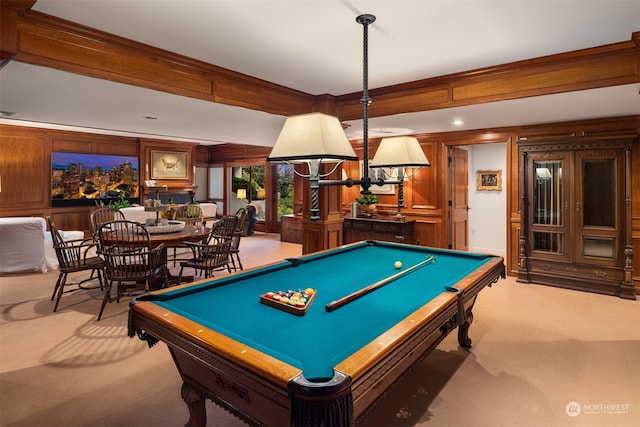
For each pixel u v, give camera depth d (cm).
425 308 159
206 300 186
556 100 356
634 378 248
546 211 486
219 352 124
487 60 336
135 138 864
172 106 386
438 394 230
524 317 366
